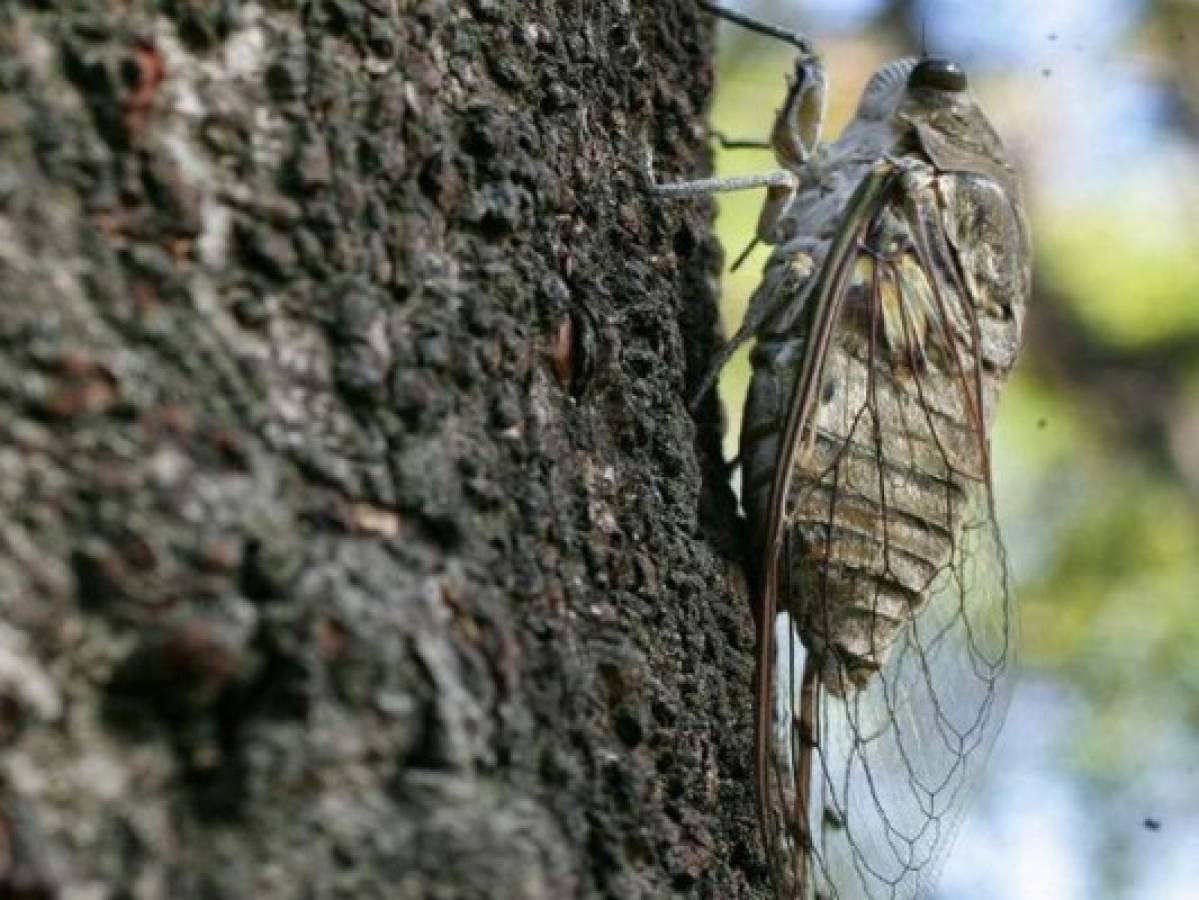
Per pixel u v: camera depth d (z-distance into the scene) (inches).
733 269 6.8
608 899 5.2
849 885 6.3
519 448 5.3
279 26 5.1
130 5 5.0
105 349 4.9
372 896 4.9
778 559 6.2
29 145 4.9
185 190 5.0
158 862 4.8
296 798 4.9
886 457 6.5
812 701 6.3
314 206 5.1
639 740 5.4
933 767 6.5
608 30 6.0
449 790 5.0
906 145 6.9
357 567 5.0
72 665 4.8
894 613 6.5
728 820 5.8
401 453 5.1
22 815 4.7
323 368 5.1
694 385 6.2
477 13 5.5
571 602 5.4
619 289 5.9
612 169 5.9
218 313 5.0
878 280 6.6
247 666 4.9
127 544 4.9
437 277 5.3
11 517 4.8
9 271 4.9
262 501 5.0
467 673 5.1
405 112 5.3
